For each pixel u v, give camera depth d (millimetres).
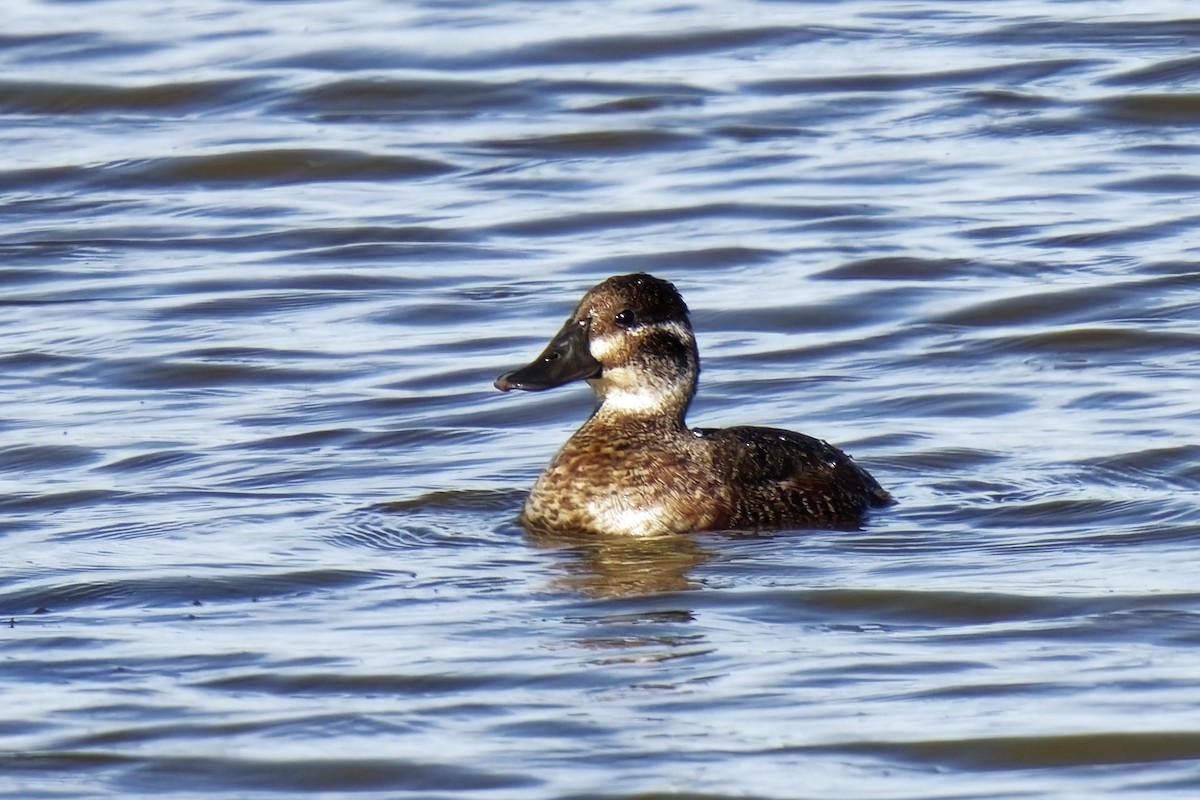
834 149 25000
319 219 22859
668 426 13508
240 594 11992
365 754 9531
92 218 23188
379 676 10523
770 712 9984
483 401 16656
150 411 16547
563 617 11500
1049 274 20047
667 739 9672
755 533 13164
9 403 16828
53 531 13398
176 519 13617
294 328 19031
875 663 10641
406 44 29516
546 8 31750
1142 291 19266
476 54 29000
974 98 26688
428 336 18719
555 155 25125
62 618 11578
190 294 20234
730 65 28547
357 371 17625
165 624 11438
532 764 9406
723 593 11891
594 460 13367
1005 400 16328
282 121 26562
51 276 21016
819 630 11219
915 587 11906
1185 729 9648
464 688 10359
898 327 18578
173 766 9438
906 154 24641
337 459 15141
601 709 10062
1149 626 11094
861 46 29312
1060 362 17359
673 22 30391
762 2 31906
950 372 17203
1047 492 13883
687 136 25625
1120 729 9664
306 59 28906
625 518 13188
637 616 11492
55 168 24734
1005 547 12734
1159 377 16719
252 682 10469
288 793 9180
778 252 21219
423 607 11711
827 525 13328
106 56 29344
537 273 20828
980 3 31750
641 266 20953
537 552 12859
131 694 10312
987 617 11375
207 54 29281
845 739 9641
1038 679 10328
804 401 16562
